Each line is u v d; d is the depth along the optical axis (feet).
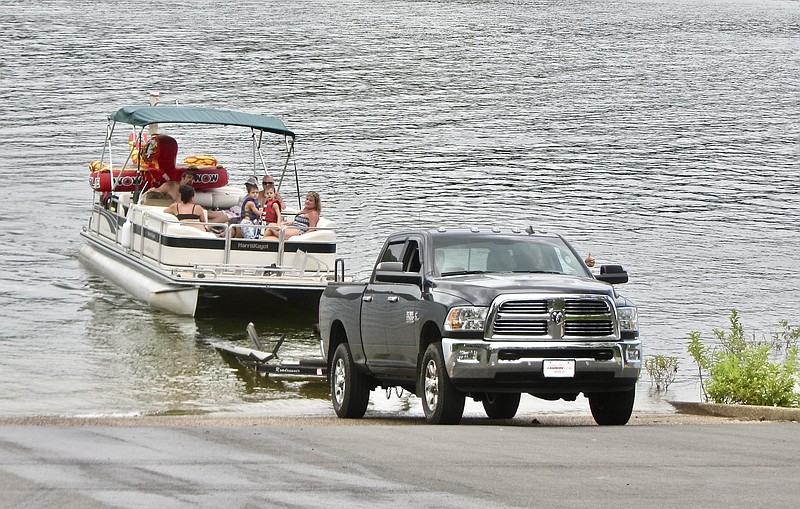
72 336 245.04
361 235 369.91
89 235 329.11
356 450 122.93
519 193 455.63
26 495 96.73
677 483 106.63
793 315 283.79
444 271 159.33
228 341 244.63
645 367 227.81
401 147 556.10
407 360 158.40
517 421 170.71
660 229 398.42
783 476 110.73
